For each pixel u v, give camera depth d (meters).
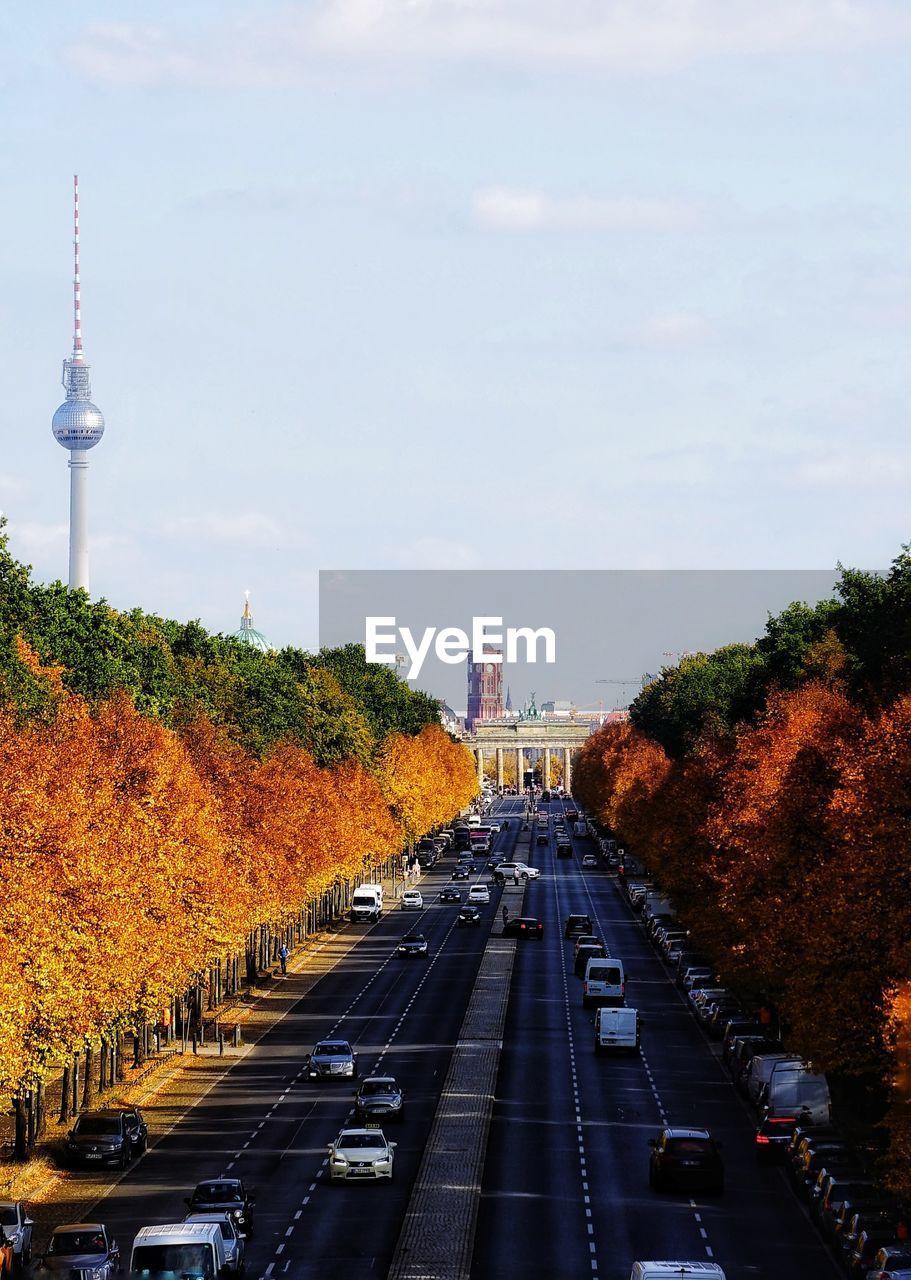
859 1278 71.75
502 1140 107.38
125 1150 101.50
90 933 98.75
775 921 108.94
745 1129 111.00
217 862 136.25
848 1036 90.06
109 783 118.19
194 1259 69.50
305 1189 95.12
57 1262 72.62
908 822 91.44
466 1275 76.38
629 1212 88.69
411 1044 145.62
